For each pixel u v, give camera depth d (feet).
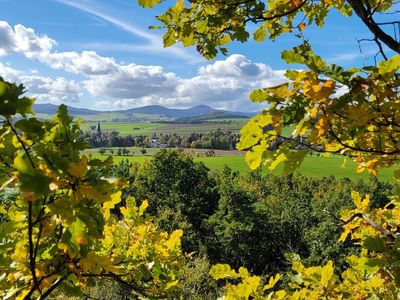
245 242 144.36
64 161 4.27
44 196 5.15
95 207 5.02
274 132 5.99
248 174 261.85
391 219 10.62
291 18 11.70
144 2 9.41
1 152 4.99
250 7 9.91
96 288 22.82
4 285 5.76
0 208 6.48
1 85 4.02
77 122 5.35
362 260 7.86
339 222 11.16
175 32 10.03
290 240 149.79
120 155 400.06
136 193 150.10
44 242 5.94
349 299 9.53
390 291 9.32
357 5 8.27
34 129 4.44
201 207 150.61
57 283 5.74
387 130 6.37
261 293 8.78
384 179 226.58
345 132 6.48
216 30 10.34
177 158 153.07
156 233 12.76
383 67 5.48
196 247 135.03
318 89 5.36
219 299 8.54
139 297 9.66
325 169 321.11
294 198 198.70
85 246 4.71
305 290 9.62
